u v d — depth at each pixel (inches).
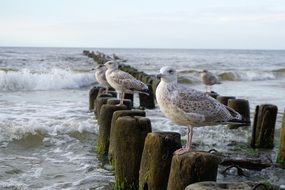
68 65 677.9
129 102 199.6
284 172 161.2
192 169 116.4
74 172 162.1
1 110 253.0
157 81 289.0
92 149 187.3
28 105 276.1
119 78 209.5
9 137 194.7
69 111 256.5
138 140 140.9
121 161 142.3
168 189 119.7
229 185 98.0
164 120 234.1
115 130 143.5
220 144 194.2
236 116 132.6
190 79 496.4
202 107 127.6
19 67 591.2
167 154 127.0
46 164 168.9
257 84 494.6
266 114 189.2
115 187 145.0
